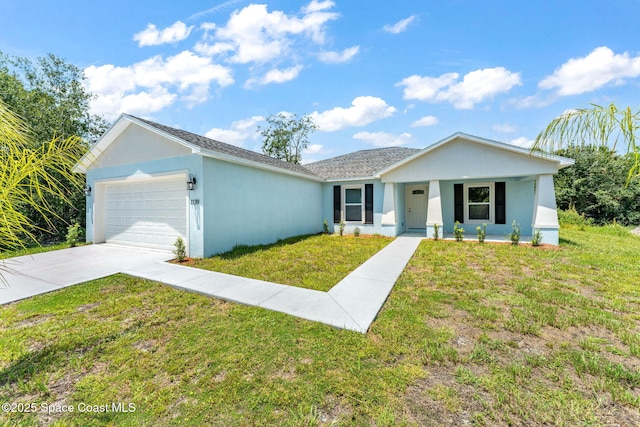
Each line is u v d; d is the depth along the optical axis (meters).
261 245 10.11
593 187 19.08
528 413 2.24
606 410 2.28
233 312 4.21
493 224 12.37
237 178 9.18
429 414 2.23
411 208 14.69
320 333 3.54
